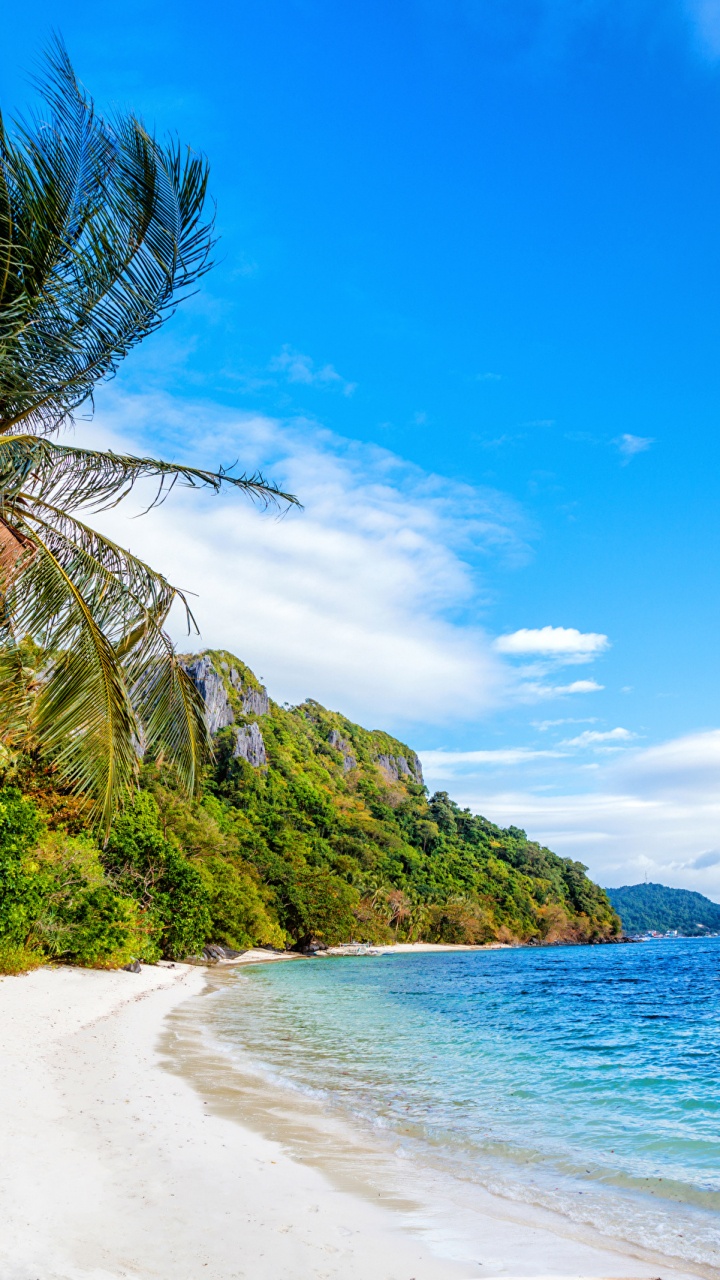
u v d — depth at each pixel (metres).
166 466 9.66
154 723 9.70
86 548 9.34
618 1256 5.09
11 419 8.72
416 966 55.78
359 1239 5.03
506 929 118.69
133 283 8.67
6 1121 6.86
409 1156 7.48
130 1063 11.35
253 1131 7.86
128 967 27.61
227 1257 4.43
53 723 8.33
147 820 35.34
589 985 39.56
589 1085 12.43
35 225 7.67
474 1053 15.57
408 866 121.31
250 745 126.25
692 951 101.94
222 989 27.64
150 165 8.44
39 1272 3.86
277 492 10.27
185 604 9.90
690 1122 9.77
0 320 7.75
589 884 161.38
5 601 8.62
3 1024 13.38
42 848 24.31
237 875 52.69
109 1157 6.15
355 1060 13.71
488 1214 5.88
